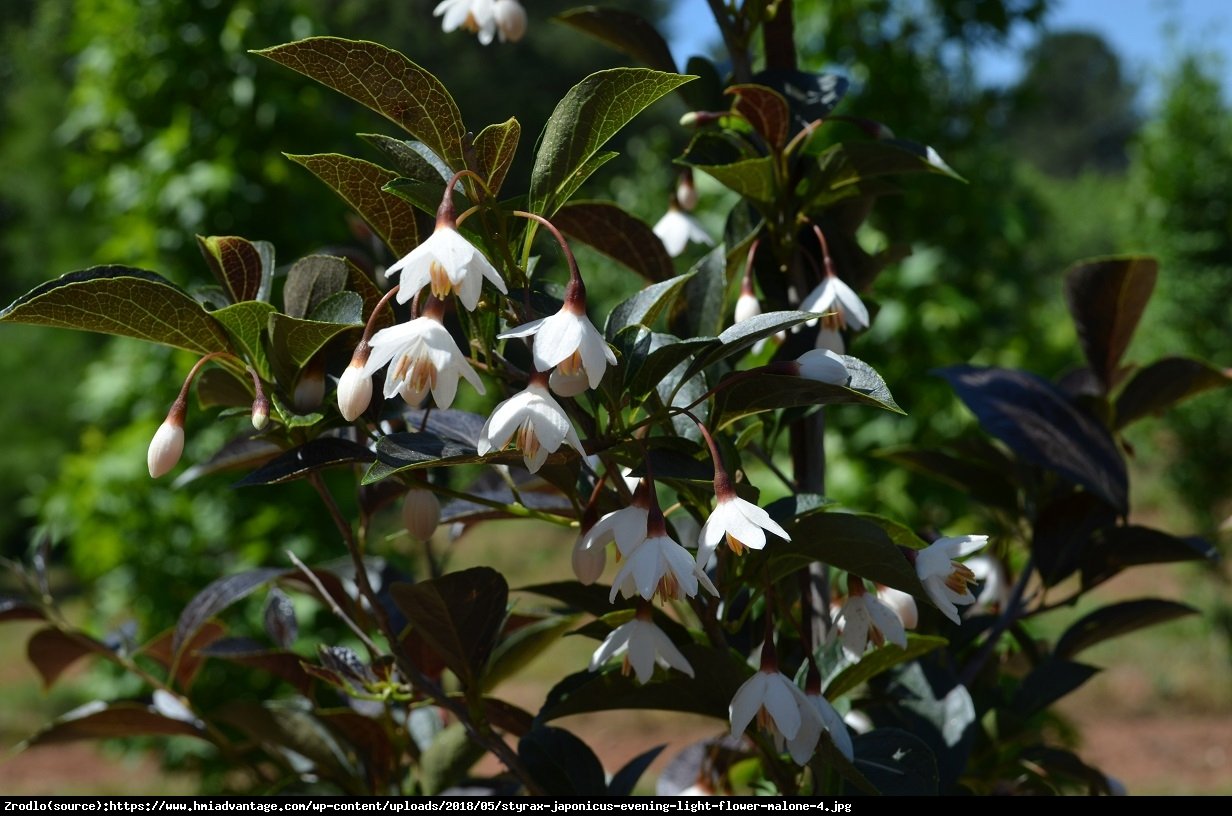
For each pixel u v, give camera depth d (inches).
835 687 58.0
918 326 197.5
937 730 66.5
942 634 76.7
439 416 58.6
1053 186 1011.3
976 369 76.3
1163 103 355.3
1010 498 80.7
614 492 58.0
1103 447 73.6
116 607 205.0
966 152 210.5
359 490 68.6
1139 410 79.9
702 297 63.8
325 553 198.8
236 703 72.8
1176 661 352.5
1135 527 71.7
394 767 74.4
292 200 210.2
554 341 44.0
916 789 55.8
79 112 223.0
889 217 204.2
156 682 80.3
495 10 69.4
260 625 191.2
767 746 61.1
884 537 49.9
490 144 47.9
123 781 270.7
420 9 846.5
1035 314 224.2
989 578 80.6
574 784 62.7
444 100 46.9
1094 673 71.7
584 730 301.9
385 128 232.1
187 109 209.9
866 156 63.2
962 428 192.1
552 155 48.5
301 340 50.2
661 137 324.5
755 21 70.5
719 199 203.9
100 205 227.6
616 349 49.9
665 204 316.8
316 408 52.0
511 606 67.1
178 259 210.2
